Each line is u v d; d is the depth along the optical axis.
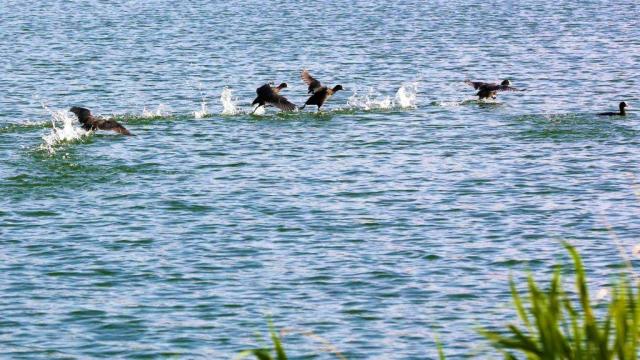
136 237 82.50
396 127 127.69
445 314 66.06
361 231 84.19
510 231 84.25
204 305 67.69
